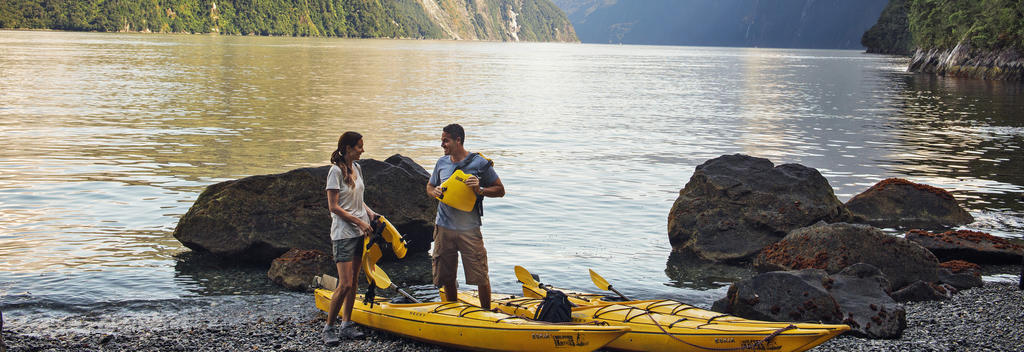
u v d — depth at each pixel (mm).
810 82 67375
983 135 27656
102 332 7555
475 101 40094
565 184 16812
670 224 11797
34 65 61594
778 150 23344
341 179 7227
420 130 26703
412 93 44562
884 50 192625
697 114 35656
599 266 10602
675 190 16406
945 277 9648
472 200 7371
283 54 106812
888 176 18625
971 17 83875
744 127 30062
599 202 14953
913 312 8320
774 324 6695
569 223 13164
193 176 16844
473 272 7465
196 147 21234
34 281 9234
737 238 11203
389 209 10883
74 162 18203
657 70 93250
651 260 11008
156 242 11289
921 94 51562
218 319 8055
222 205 10406
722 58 167750
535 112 34938
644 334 7000
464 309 7363
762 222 11250
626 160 20734
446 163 7555
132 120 27406
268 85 47594
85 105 32219
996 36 76312
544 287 7770
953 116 35438
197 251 10781
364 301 7727
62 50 95188
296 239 10430
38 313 8141
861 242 9586
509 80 62469
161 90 41188
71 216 12781
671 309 7367
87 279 9391
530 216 13602
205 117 29016
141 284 9266
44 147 20469
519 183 16797
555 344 6637
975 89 57562
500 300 8023
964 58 80375
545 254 11180
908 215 13344
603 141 24844
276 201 10547
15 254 10414
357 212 7344
